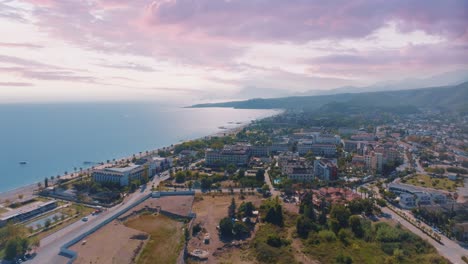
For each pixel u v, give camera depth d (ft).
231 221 536.42
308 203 622.54
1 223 579.48
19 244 450.71
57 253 465.47
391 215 629.92
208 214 619.67
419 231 549.95
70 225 579.07
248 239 510.58
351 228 535.19
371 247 473.67
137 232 543.39
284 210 629.92
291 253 456.45
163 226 576.61
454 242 509.35
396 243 477.36
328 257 441.68
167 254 466.29
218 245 489.67
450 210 604.08
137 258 453.17
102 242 503.20
